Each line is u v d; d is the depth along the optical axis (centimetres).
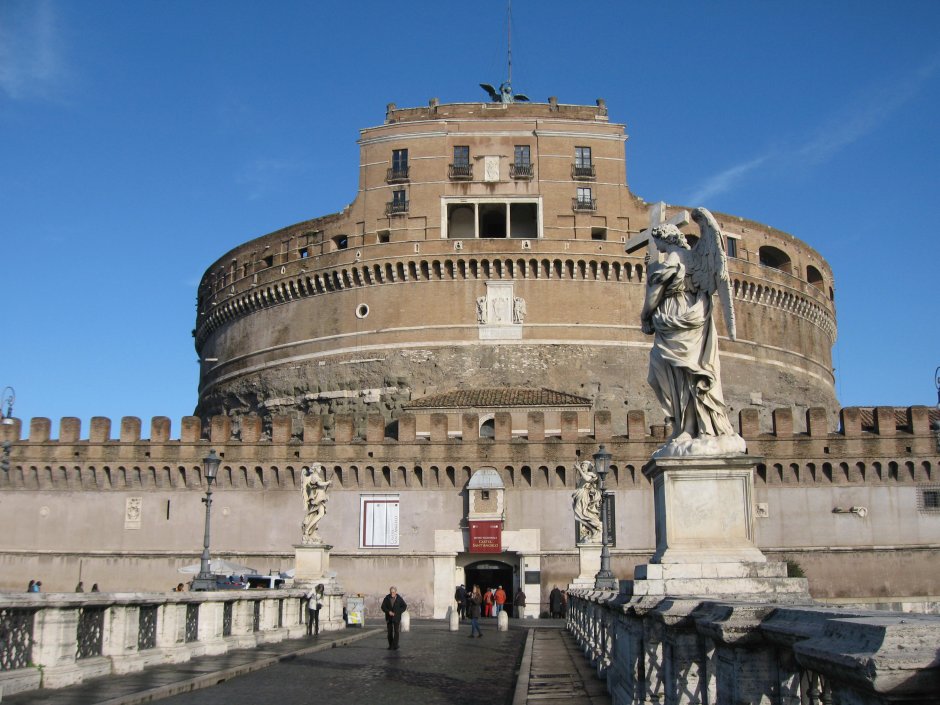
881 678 430
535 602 5878
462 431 6147
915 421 6025
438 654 2806
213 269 9306
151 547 6184
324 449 6159
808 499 5947
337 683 1952
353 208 7994
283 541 6078
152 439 6281
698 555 1113
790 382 8319
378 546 6038
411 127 7988
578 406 6800
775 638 652
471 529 5947
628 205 7881
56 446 6347
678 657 879
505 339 7556
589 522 4625
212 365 9138
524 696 1644
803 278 8806
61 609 1645
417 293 7725
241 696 1691
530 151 7912
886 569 5869
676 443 1169
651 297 1245
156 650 2069
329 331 7938
